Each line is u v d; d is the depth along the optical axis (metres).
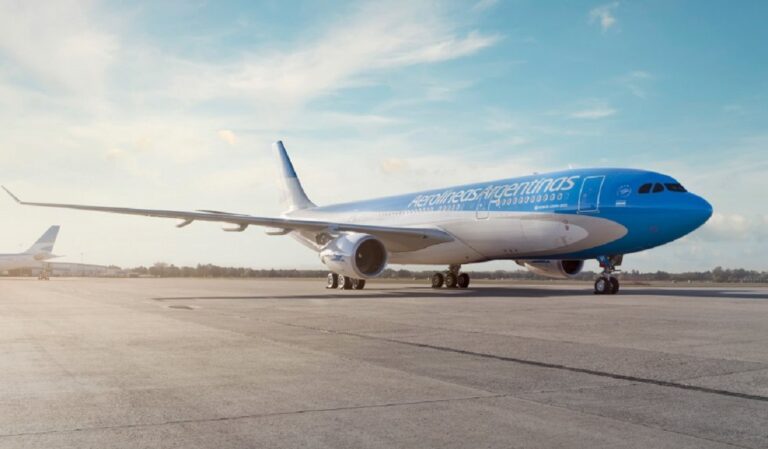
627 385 5.64
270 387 5.55
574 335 9.34
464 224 24.30
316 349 7.89
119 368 6.52
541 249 21.86
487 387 5.54
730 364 6.75
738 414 4.58
